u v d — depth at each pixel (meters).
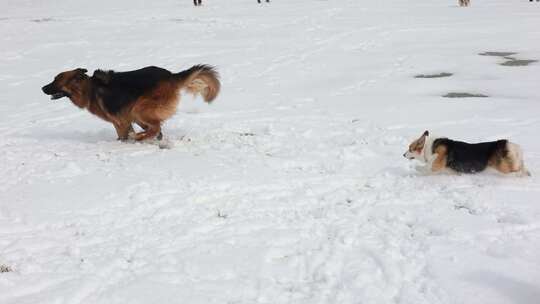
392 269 5.77
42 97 10.54
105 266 5.82
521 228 6.18
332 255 5.93
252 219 6.39
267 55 12.75
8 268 5.81
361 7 21.34
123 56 13.18
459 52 12.05
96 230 6.24
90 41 15.22
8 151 7.87
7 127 9.06
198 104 9.76
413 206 6.54
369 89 10.22
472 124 8.42
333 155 7.61
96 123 9.16
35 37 15.99
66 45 14.68
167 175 7.11
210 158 7.56
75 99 8.28
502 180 6.91
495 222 6.27
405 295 5.45
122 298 5.46
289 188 6.91
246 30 16.41
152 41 15.00
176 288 5.65
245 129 8.57
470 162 6.97
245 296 5.55
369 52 12.62
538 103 9.06
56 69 12.28
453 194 6.68
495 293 5.43
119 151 7.84
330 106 9.45
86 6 26.77
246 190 6.85
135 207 6.54
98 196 6.70
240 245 6.06
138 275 5.76
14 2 29.58
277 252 5.98
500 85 9.96
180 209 6.51
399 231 6.20
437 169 7.06
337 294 5.52
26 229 6.27
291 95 10.10
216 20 18.64
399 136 8.06
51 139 8.42
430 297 5.43
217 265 5.85
